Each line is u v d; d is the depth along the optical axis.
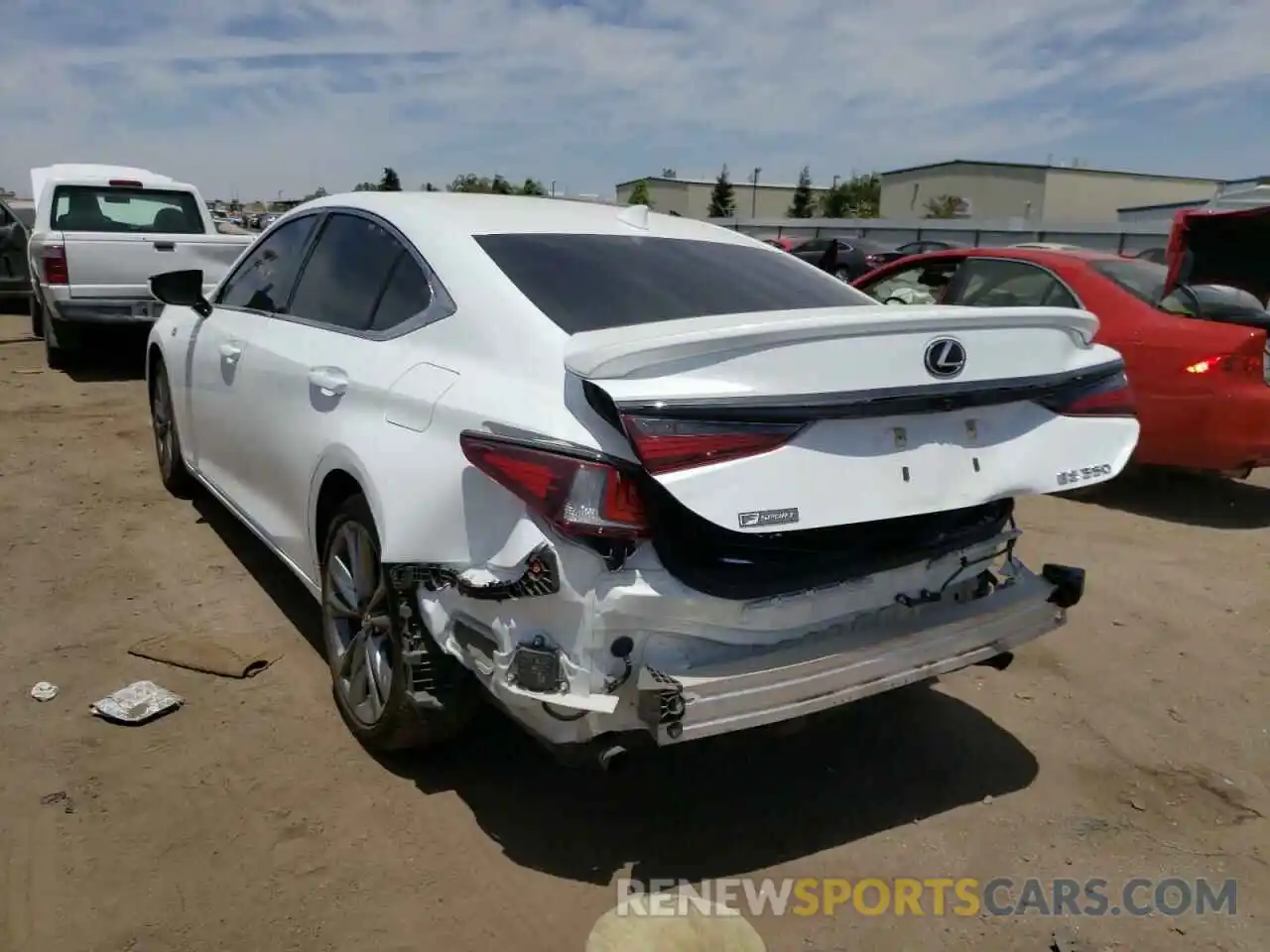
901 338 2.52
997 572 3.09
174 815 2.85
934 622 2.78
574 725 2.38
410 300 3.17
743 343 2.33
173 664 3.70
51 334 9.41
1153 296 6.15
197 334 4.66
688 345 2.28
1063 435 2.82
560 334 2.69
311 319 3.68
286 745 3.23
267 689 3.57
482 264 3.00
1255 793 3.23
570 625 2.37
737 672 2.44
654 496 2.35
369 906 2.54
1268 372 6.01
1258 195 16.41
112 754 3.13
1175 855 2.91
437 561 2.62
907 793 3.16
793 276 3.59
